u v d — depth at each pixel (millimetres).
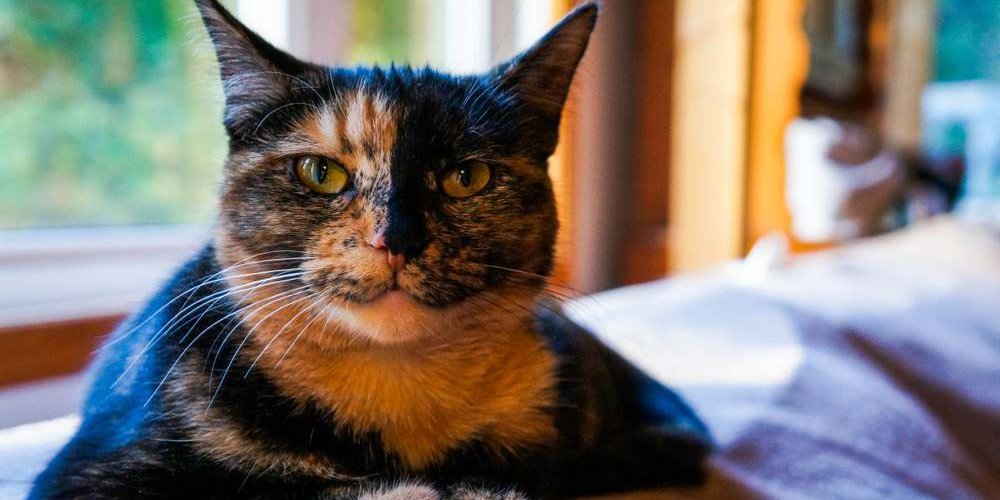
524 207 404
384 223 372
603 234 803
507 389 400
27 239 551
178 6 600
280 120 392
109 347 402
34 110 559
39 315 501
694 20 786
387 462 377
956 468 465
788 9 837
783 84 844
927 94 1346
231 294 382
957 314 594
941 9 1434
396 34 697
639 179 828
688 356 523
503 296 399
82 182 579
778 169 855
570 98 462
